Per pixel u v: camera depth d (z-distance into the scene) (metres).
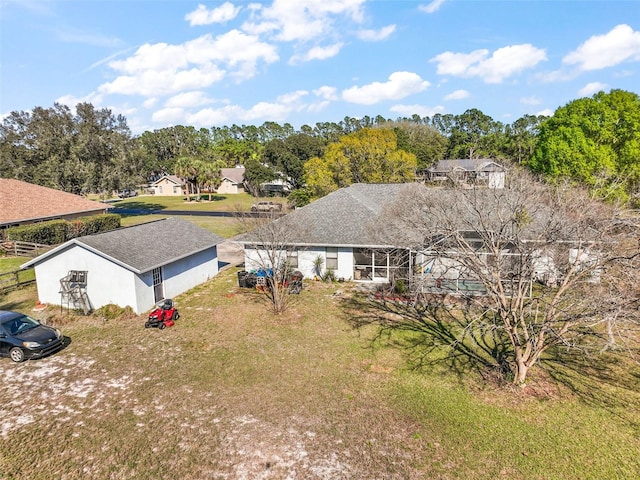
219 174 70.56
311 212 26.11
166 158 110.31
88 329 17.20
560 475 8.89
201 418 11.05
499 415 11.02
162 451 9.77
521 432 10.31
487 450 9.70
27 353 14.27
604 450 9.64
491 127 114.94
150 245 21.22
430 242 14.44
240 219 27.69
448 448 9.77
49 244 32.34
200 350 15.16
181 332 16.83
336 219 25.02
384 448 9.80
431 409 11.33
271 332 16.72
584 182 30.27
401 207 21.64
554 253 12.68
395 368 13.66
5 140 47.44
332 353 14.81
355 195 28.50
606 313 10.22
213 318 18.34
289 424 10.75
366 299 20.52
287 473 9.03
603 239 11.09
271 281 19.78
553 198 13.45
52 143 47.12
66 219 37.84
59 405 11.72
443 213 14.20
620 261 10.56
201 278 24.33
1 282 22.56
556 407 11.34
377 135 47.56
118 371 13.66
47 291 19.70
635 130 31.61
